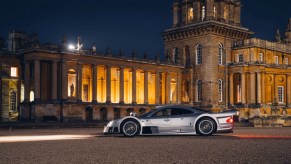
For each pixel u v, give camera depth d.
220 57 89.75
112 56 77.94
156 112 26.58
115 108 79.06
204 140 22.14
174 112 26.55
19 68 72.69
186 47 93.25
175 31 93.56
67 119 69.69
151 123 26.02
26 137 26.83
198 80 89.88
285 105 89.06
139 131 26.00
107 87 77.81
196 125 26.28
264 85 86.38
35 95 67.25
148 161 12.88
